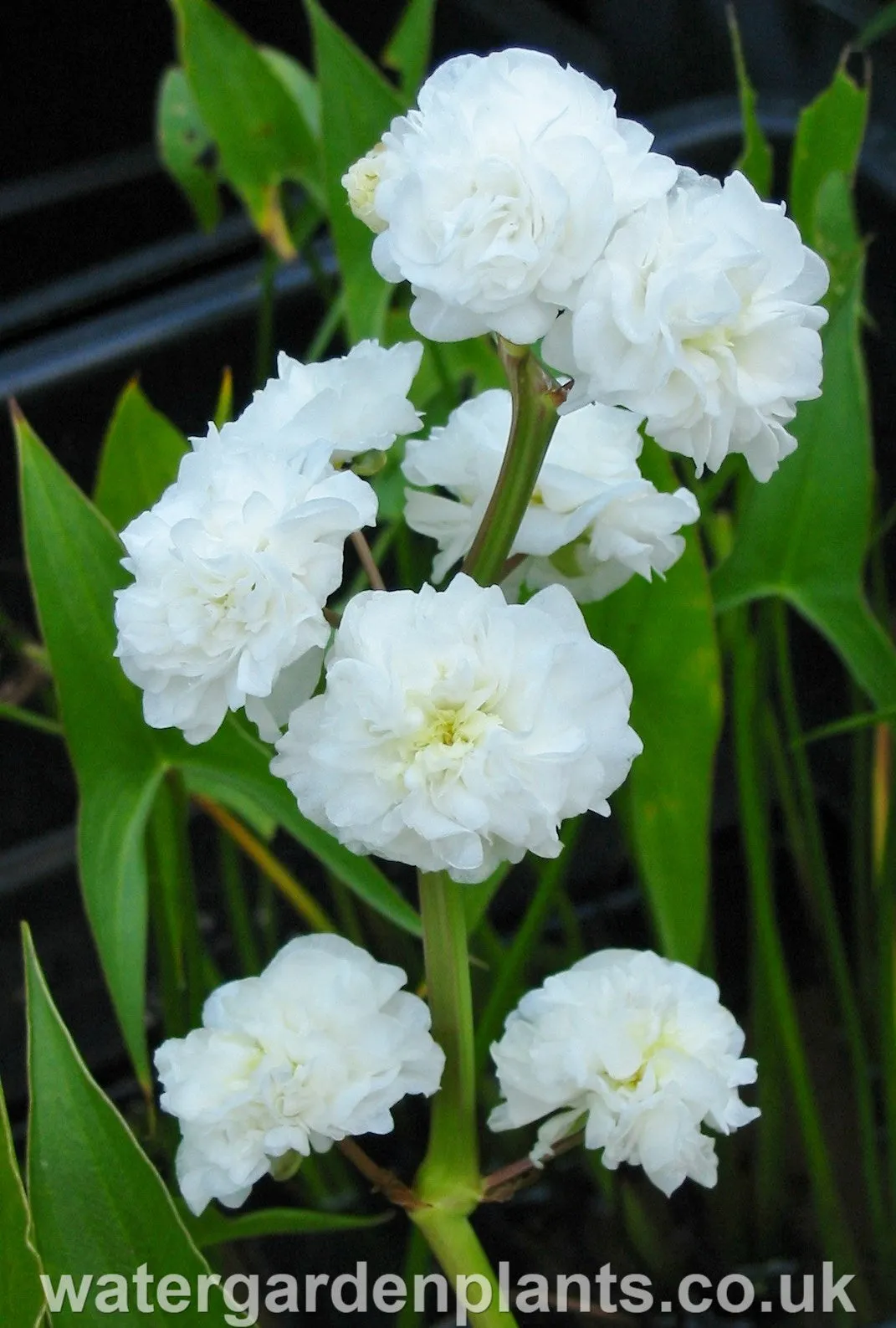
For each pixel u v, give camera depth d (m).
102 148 0.88
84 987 0.67
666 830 0.46
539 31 0.86
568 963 0.59
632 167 0.36
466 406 0.41
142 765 0.45
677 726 0.46
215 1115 0.39
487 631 0.36
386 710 0.35
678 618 0.45
